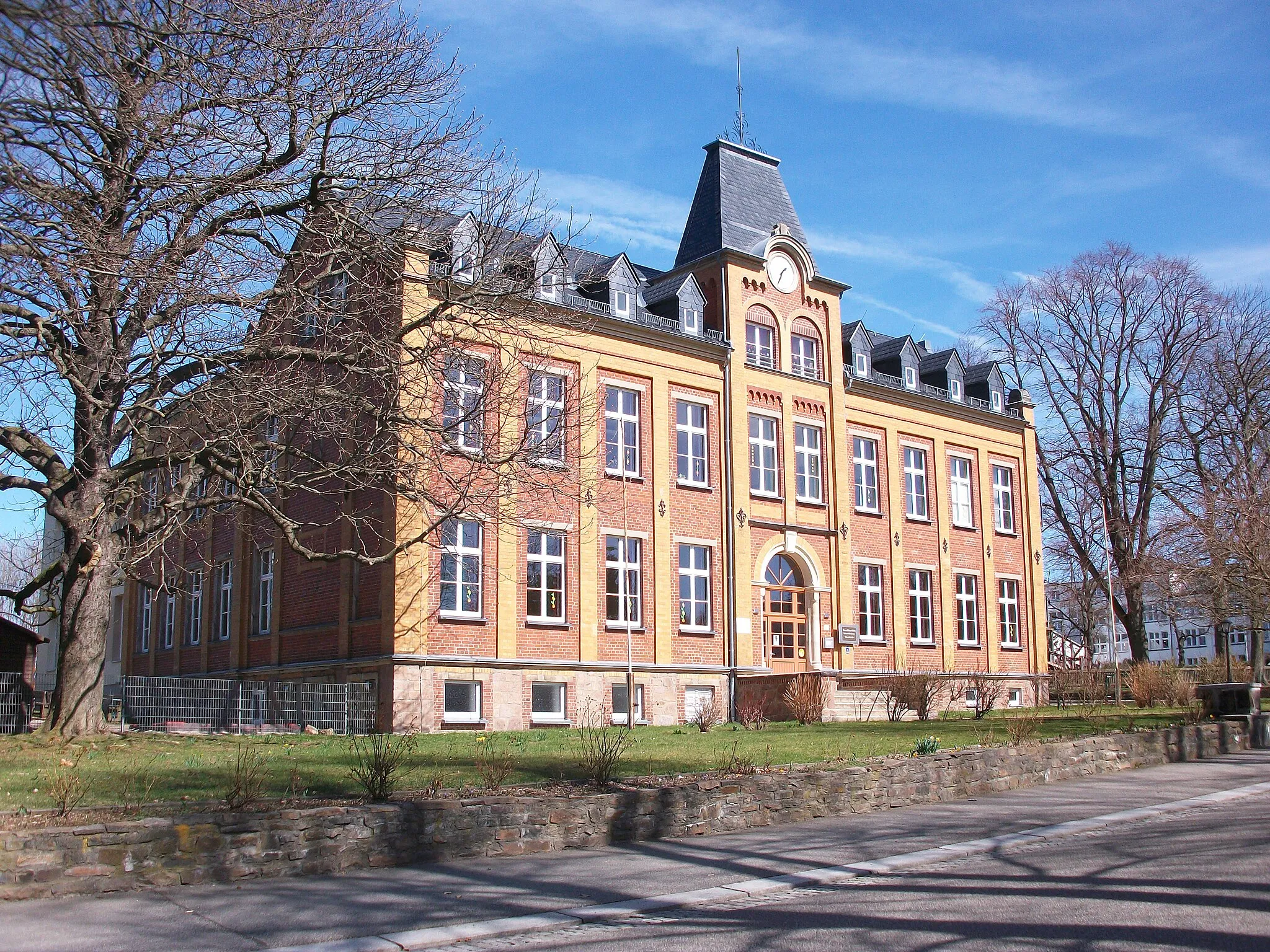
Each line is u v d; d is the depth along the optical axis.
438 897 9.76
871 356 40.38
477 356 24.34
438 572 26.00
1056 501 51.22
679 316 32.44
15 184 14.39
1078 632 68.94
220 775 13.70
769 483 34.28
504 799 12.15
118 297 16.08
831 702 28.39
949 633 39.84
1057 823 13.88
